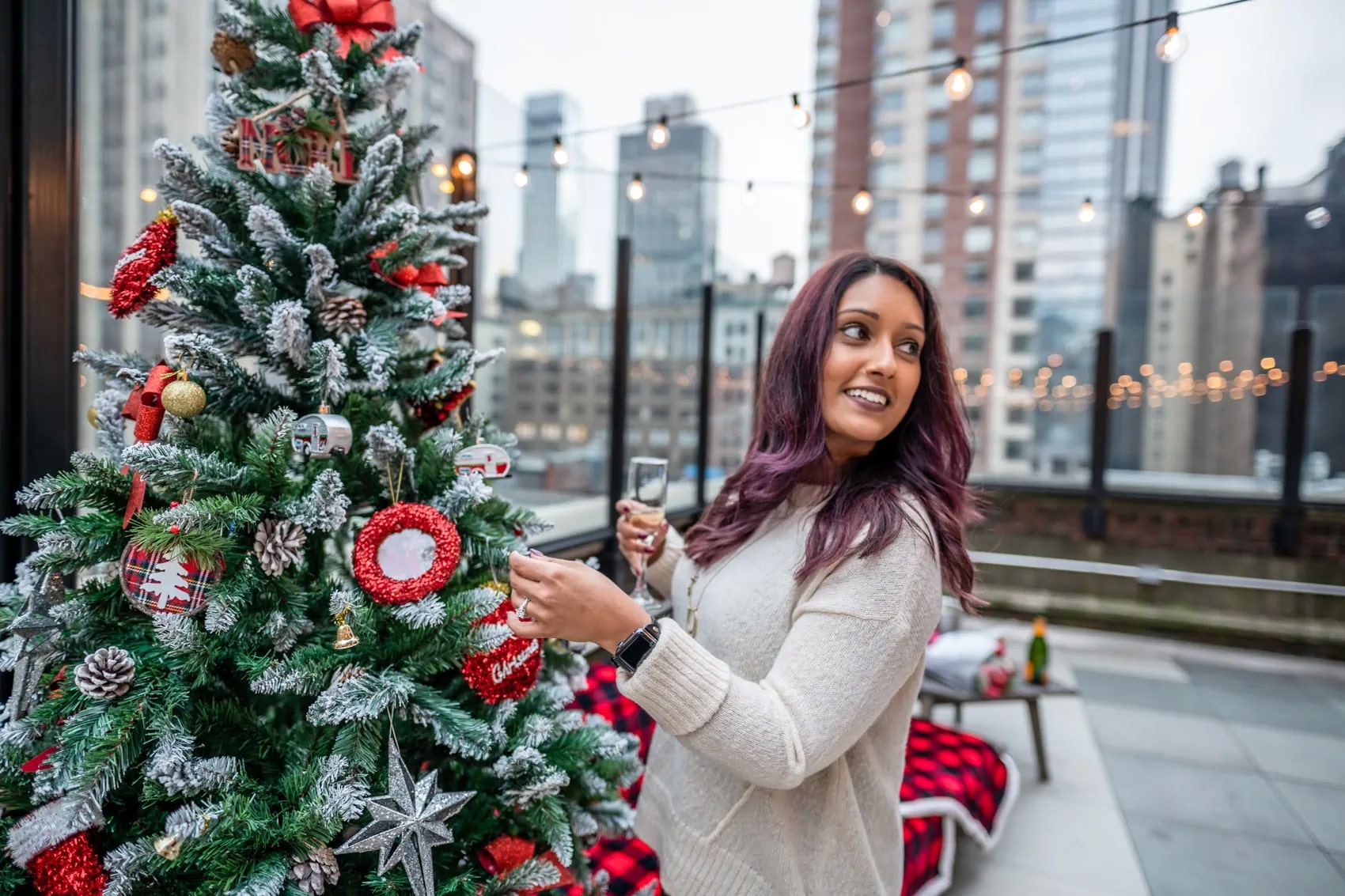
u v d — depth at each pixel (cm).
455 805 85
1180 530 484
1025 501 520
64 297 129
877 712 78
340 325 87
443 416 101
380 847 81
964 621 503
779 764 71
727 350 447
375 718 85
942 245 1066
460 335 110
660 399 387
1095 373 496
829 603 79
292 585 85
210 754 85
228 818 75
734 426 463
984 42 1040
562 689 111
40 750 80
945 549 89
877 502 85
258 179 92
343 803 78
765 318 486
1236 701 365
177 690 78
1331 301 500
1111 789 273
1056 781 280
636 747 120
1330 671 415
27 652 80
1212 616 464
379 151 86
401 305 94
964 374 658
